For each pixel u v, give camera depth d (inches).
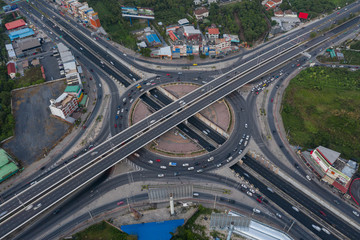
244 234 7076.8
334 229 7672.2
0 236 7096.5
